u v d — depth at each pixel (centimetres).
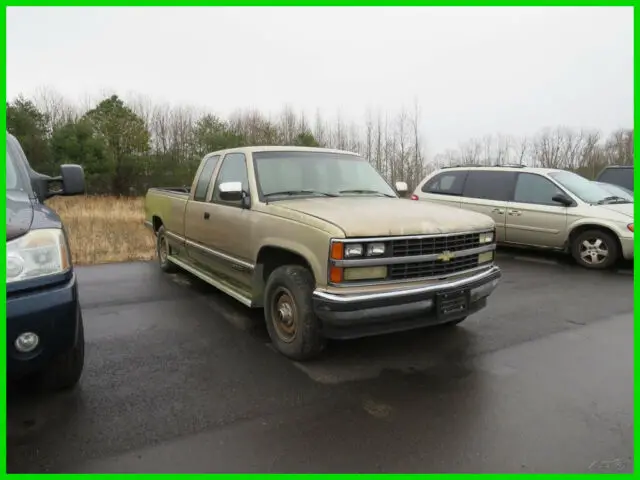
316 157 507
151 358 388
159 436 274
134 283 652
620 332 465
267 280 427
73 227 1270
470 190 942
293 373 362
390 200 462
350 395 328
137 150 3173
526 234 859
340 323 336
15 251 257
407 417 299
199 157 3369
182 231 604
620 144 3647
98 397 319
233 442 269
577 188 833
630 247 739
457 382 350
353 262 337
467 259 400
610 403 320
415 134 3831
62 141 2780
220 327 468
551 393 334
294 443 269
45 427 280
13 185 356
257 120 4041
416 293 353
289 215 385
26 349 258
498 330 468
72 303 273
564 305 561
